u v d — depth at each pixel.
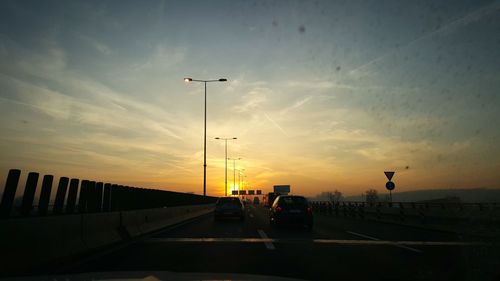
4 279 3.90
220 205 26.98
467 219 21.72
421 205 26.81
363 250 11.94
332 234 16.92
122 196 18.12
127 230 14.89
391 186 25.70
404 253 11.35
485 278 7.95
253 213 40.50
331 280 7.67
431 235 16.55
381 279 7.80
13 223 8.05
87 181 13.80
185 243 13.33
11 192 9.38
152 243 13.30
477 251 11.67
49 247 9.26
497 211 20.38
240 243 13.40
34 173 10.38
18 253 8.09
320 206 45.41
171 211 23.62
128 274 4.24
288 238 15.15
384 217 28.89
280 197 20.86
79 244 10.72
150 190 24.36
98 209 14.83
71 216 10.61
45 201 11.07
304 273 8.29
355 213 33.34
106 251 11.29
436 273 8.41
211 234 16.58
